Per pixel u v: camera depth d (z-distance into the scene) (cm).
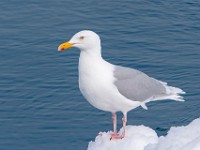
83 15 3447
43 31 3284
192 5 3544
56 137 2456
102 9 3503
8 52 3089
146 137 1770
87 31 1797
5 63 2998
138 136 1780
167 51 3112
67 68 2955
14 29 3297
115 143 1803
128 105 1858
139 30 3303
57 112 2628
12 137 2459
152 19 3419
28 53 3083
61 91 2777
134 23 3375
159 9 3509
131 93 1842
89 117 2583
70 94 2753
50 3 3562
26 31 3281
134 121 2552
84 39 1789
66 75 2900
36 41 3191
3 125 2538
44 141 2433
